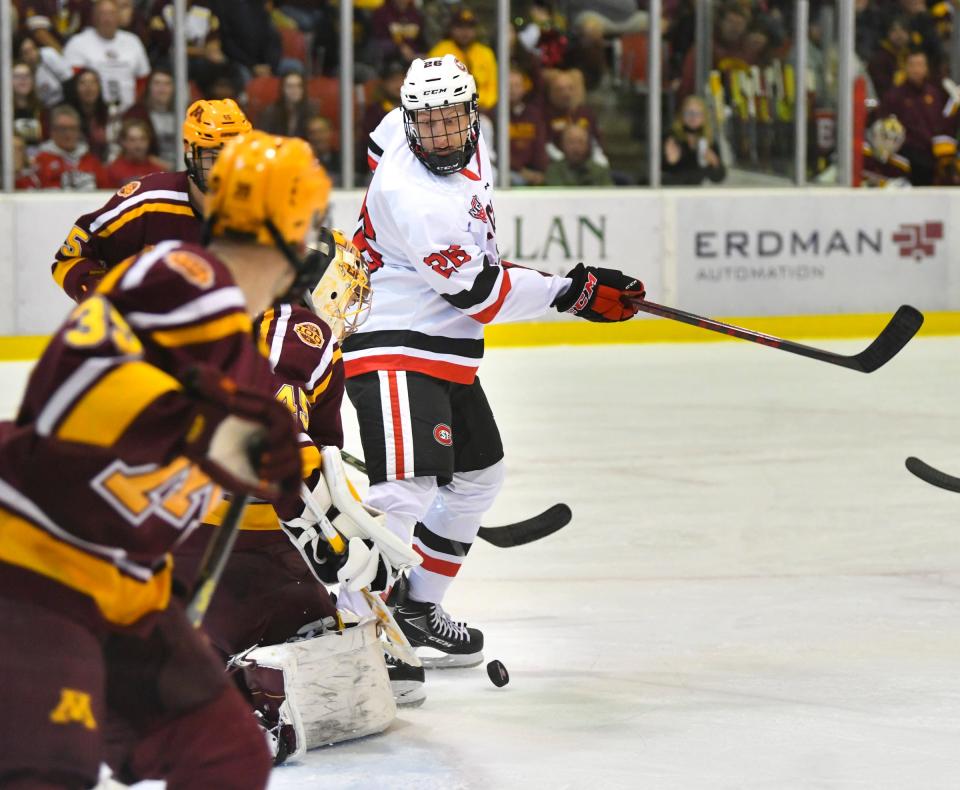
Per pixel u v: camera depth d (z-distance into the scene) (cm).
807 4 2889
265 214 490
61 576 461
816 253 2809
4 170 2481
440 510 962
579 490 1510
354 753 788
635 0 2838
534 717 854
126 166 2562
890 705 869
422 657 971
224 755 501
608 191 2711
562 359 2473
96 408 440
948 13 3009
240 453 456
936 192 2867
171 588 517
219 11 2609
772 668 948
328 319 797
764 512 1420
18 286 2386
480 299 903
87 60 2517
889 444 1767
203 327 457
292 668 765
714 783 738
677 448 1734
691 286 2752
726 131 2912
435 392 916
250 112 2656
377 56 2728
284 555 780
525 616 1077
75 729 453
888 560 1242
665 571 1206
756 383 2231
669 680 924
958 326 2886
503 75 2731
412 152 914
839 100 2931
